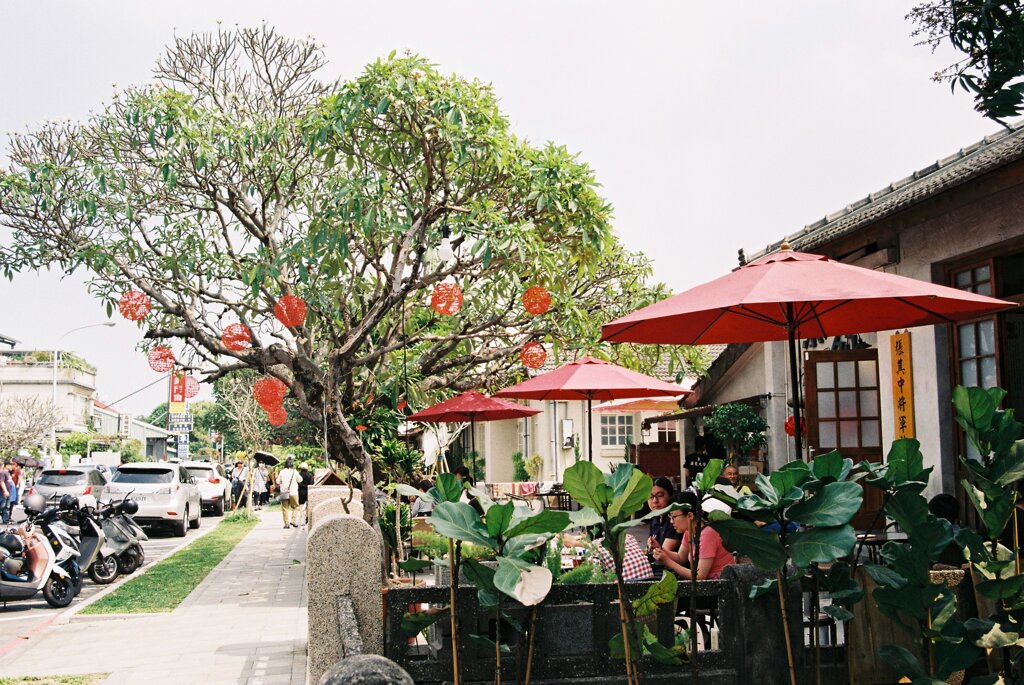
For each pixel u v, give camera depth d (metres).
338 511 12.73
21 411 41.44
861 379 12.18
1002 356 9.00
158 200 13.22
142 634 10.22
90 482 24.33
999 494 4.50
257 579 14.86
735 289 5.26
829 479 4.02
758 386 15.70
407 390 13.48
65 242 12.55
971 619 4.37
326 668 5.43
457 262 12.45
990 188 8.26
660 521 7.97
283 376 12.80
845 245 11.10
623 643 4.37
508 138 11.68
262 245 13.16
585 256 12.84
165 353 12.40
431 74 11.10
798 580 4.66
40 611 12.57
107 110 12.97
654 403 17.28
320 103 11.75
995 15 5.01
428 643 5.30
